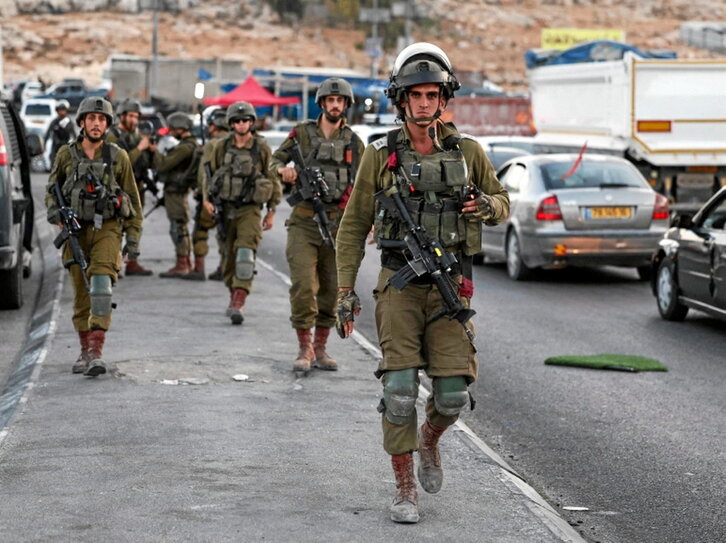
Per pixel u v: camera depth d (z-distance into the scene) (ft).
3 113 119.85
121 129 134.62
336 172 82.17
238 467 58.85
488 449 64.90
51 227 194.80
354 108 450.71
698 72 193.36
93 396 74.64
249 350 90.79
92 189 79.51
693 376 91.20
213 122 135.64
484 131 356.59
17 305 119.55
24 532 48.88
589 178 148.05
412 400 50.93
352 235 52.60
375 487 56.08
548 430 74.64
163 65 467.11
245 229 103.76
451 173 50.75
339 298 52.70
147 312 108.99
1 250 108.99
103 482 55.98
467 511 53.01
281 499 53.83
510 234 152.05
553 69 224.33
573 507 59.21
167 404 72.49
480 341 106.42
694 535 55.16
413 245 50.52
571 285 147.13
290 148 83.35
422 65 50.26
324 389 78.07
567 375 91.56
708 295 110.52
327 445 63.52
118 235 81.20
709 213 113.60
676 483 63.21
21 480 56.34
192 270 137.39
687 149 193.77
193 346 91.91
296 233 82.89
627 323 117.08
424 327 51.62
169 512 51.62
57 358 87.40
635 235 144.15
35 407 71.67
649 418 77.51
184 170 134.72
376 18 624.18
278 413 70.74
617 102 196.24
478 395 84.64
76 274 81.87
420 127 50.96
